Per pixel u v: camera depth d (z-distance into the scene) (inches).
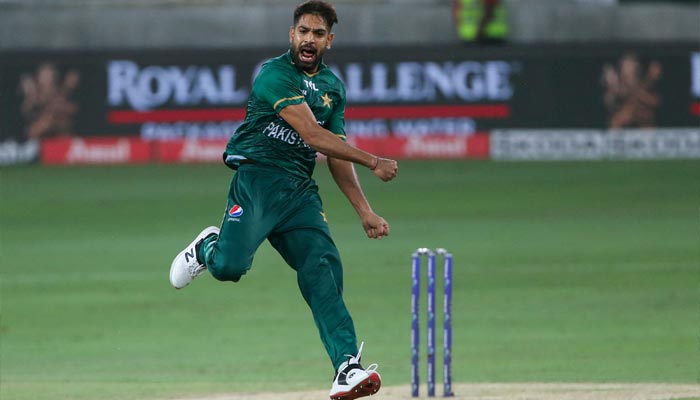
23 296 1990.7
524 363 1364.4
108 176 4087.1
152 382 1280.8
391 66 4439.0
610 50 4436.5
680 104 4441.4
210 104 4451.3
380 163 829.8
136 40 4835.1
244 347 1533.0
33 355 1487.5
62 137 4431.6
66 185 3850.9
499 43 4503.0
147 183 3868.1
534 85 4451.3
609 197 3417.8
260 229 856.3
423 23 4837.6
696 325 1625.2
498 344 1508.4
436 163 4375.0
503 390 1155.3
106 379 1301.7
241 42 4845.0
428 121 4463.6
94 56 4416.8
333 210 3223.4
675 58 4426.7
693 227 2783.0
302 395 1152.8
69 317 1782.7
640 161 4362.7
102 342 1581.0
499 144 4475.9
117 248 2568.9
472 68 4451.3
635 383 1197.1
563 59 4436.5
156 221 3004.4
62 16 4825.3
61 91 4414.4
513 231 2755.9
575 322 1668.3
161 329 1680.6
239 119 4461.1
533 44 4439.0
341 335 842.2
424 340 1566.2
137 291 2028.8
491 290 1973.4
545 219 2965.1
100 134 4441.4
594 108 4451.3
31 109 4414.4
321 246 863.7
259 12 4845.0
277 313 1803.6
